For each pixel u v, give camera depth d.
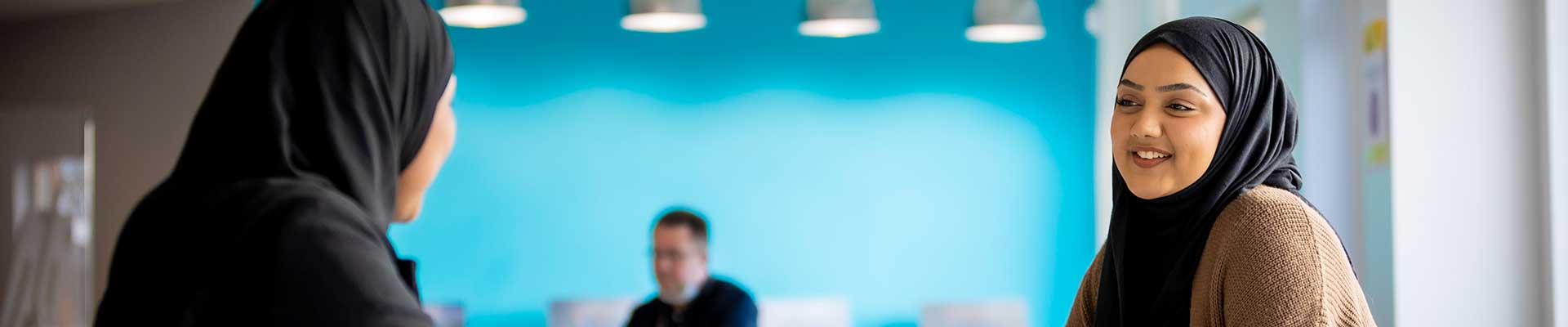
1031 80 5.33
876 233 5.29
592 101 5.16
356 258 0.95
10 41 5.09
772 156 5.24
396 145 1.07
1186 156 1.42
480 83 5.12
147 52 5.01
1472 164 2.97
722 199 5.22
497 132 5.13
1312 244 1.36
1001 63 5.32
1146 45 1.46
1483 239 2.98
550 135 5.14
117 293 1.00
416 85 1.09
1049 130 5.34
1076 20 5.34
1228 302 1.39
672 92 5.20
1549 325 2.93
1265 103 1.46
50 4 4.91
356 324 0.93
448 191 5.13
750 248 5.24
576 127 5.16
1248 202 1.41
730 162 5.22
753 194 5.24
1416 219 2.98
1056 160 5.35
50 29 5.08
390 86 1.05
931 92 5.30
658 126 5.20
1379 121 3.10
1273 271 1.34
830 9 4.64
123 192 5.02
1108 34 5.19
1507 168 2.97
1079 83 5.34
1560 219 2.89
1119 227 1.53
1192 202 1.46
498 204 5.14
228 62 1.05
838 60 5.26
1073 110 5.34
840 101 5.26
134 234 1.02
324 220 0.95
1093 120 5.35
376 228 1.01
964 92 5.31
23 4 4.90
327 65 1.02
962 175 5.32
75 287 5.01
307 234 0.94
